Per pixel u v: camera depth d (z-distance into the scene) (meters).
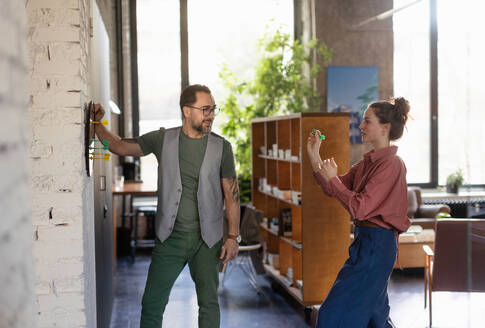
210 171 3.05
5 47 0.45
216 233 3.10
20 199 0.48
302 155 4.66
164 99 8.91
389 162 3.03
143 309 3.09
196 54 8.95
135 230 7.65
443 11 9.13
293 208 5.37
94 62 3.26
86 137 2.58
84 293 2.42
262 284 6.05
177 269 3.10
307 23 9.02
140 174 8.41
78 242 2.39
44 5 2.32
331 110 8.94
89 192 2.77
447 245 4.14
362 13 8.96
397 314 4.82
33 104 2.34
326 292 4.72
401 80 9.34
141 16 8.78
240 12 9.01
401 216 2.99
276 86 8.45
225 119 8.67
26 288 0.49
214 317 3.05
